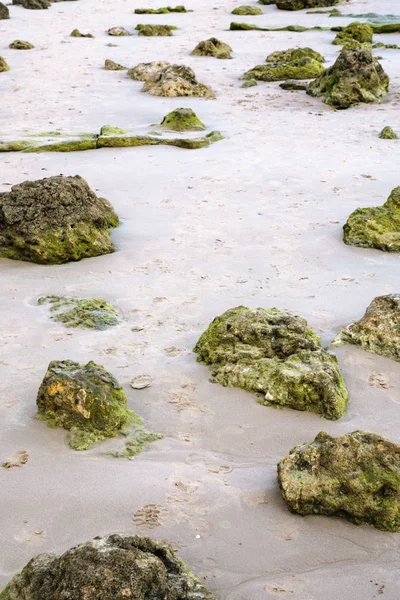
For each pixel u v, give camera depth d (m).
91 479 5.04
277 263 7.38
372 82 14.34
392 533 4.80
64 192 7.60
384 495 4.84
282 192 9.13
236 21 23.69
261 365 5.76
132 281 7.07
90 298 6.71
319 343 6.04
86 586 4.14
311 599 4.47
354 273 7.23
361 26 20.08
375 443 4.94
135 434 5.34
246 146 11.35
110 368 5.90
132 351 6.08
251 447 5.30
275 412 5.56
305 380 5.58
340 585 4.53
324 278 7.12
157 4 26.81
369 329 6.15
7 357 5.99
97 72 16.97
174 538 4.73
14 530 4.74
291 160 10.55
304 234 7.98
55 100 14.54
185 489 4.99
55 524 4.78
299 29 22.03
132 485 5.00
